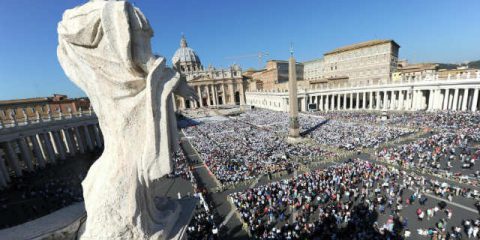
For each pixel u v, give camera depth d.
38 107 52.78
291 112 44.47
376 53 86.88
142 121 6.80
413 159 29.33
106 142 7.18
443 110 56.66
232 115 92.38
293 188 23.98
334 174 26.02
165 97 6.78
